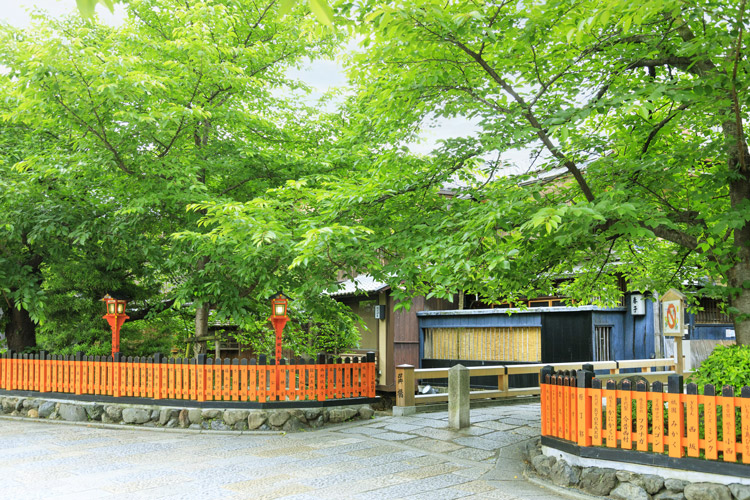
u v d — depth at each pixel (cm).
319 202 843
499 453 830
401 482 679
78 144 1036
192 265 1115
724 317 1562
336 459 795
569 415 686
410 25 597
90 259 1284
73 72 909
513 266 811
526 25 634
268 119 1318
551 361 1484
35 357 1230
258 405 1027
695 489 562
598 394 653
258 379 1048
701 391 630
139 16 1191
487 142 700
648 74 759
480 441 911
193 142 1180
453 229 766
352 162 1137
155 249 1126
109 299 1159
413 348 1819
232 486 655
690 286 1045
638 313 1443
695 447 575
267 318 1425
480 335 1681
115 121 978
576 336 1429
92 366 1159
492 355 1647
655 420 606
